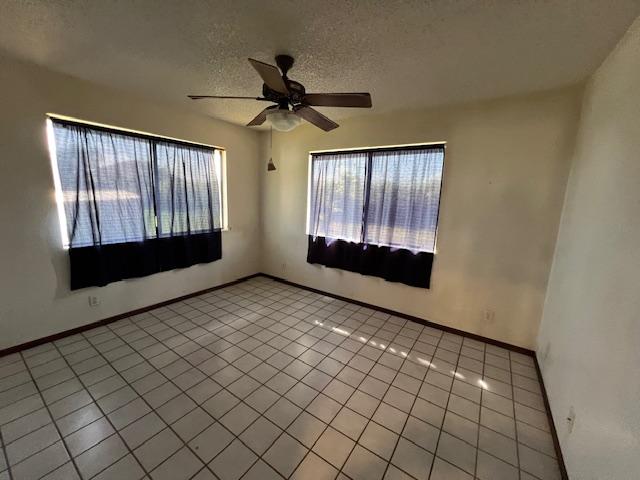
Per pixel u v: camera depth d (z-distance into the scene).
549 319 2.42
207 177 3.85
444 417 1.95
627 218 1.29
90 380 2.19
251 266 4.77
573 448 1.51
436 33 1.69
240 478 1.50
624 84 1.52
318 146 3.89
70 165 2.63
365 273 3.65
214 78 2.47
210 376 2.29
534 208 2.62
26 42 1.94
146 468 1.53
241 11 1.55
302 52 1.95
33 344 2.58
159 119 3.19
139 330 2.97
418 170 3.17
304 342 2.86
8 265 2.40
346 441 1.74
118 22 1.68
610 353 1.28
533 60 1.96
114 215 2.97
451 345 2.89
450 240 3.06
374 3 1.44
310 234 4.17
